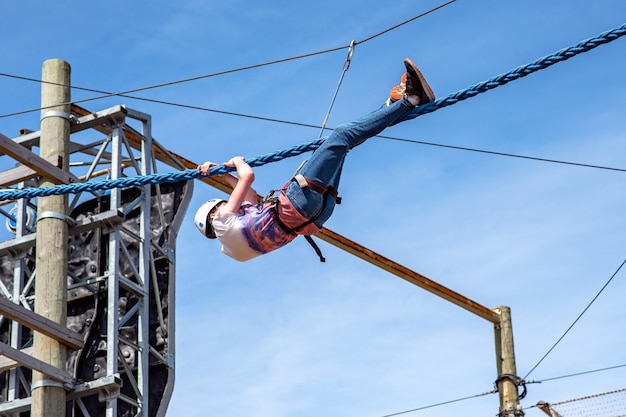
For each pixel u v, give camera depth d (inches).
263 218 418.9
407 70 408.2
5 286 694.5
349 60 473.1
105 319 641.6
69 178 652.7
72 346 624.7
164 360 654.5
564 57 398.3
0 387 668.7
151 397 650.2
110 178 656.4
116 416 610.5
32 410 603.8
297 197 414.6
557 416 741.3
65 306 629.0
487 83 408.2
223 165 442.6
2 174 652.1
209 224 436.5
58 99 668.1
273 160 434.0
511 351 866.1
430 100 413.1
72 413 619.2
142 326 647.8
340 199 427.8
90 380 628.7
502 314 877.2
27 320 595.2
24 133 688.4
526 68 403.9
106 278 641.6
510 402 846.5
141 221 669.3
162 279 679.7
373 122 414.3
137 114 681.6
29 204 693.3
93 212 672.4
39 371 597.3
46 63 676.7
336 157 414.6
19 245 665.0
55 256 634.8
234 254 427.2
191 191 697.0
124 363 634.8
